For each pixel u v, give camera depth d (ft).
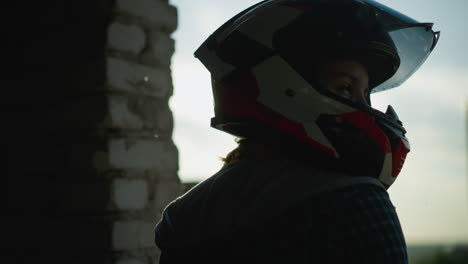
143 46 6.50
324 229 2.10
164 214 2.86
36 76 6.70
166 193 6.47
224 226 2.35
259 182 2.36
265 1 2.82
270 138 2.48
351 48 2.48
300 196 2.18
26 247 6.53
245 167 2.51
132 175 6.13
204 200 2.56
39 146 6.57
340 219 2.10
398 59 2.71
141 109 6.35
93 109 6.07
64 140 6.34
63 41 6.47
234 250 2.27
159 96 6.62
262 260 2.18
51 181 6.39
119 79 6.14
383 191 2.24
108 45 6.08
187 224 2.56
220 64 2.74
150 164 6.35
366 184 2.20
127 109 6.20
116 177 5.97
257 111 2.53
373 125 2.43
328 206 2.13
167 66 6.79
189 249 2.47
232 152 2.79
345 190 2.16
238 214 2.32
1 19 7.15
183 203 2.74
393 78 3.36
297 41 2.51
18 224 6.63
